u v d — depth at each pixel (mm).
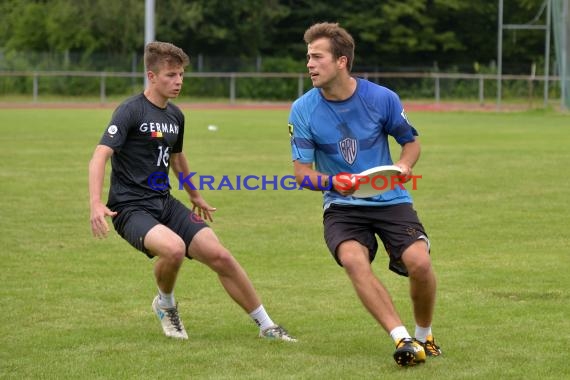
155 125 16375
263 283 21312
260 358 15328
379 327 17500
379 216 15359
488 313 18359
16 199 34031
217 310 18938
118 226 16500
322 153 15727
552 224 28859
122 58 126625
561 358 15203
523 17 141250
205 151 52500
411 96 120688
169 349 15953
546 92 95938
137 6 131250
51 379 14250
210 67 129250
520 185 37938
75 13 133250
